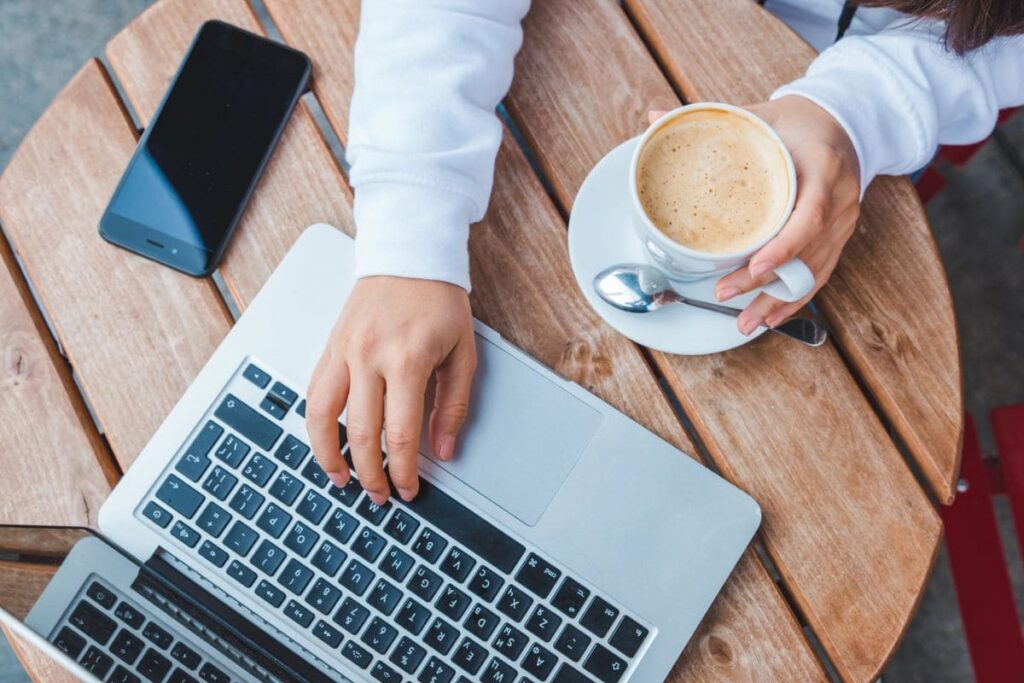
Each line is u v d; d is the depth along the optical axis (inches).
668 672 23.1
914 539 24.1
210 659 22.5
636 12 27.1
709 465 25.4
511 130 29.4
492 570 23.3
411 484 22.8
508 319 25.3
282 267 25.0
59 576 22.4
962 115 27.5
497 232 25.7
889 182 26.0
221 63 26.9
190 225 25.8
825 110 24.2
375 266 23.4
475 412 24.2
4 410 25.4
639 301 24.4
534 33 26.7
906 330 25.1
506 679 22.9
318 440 22.9
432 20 24.6
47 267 25.8
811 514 24.2
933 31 26.3
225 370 24.4
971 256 54.1
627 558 23.5
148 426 25.1
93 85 27.0
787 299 22.4
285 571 23.3
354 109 25.0
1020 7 23.0
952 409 24.7
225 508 23.6
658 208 22.6
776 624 23.8
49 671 23.3
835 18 31.0
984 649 40.6
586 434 24.2
